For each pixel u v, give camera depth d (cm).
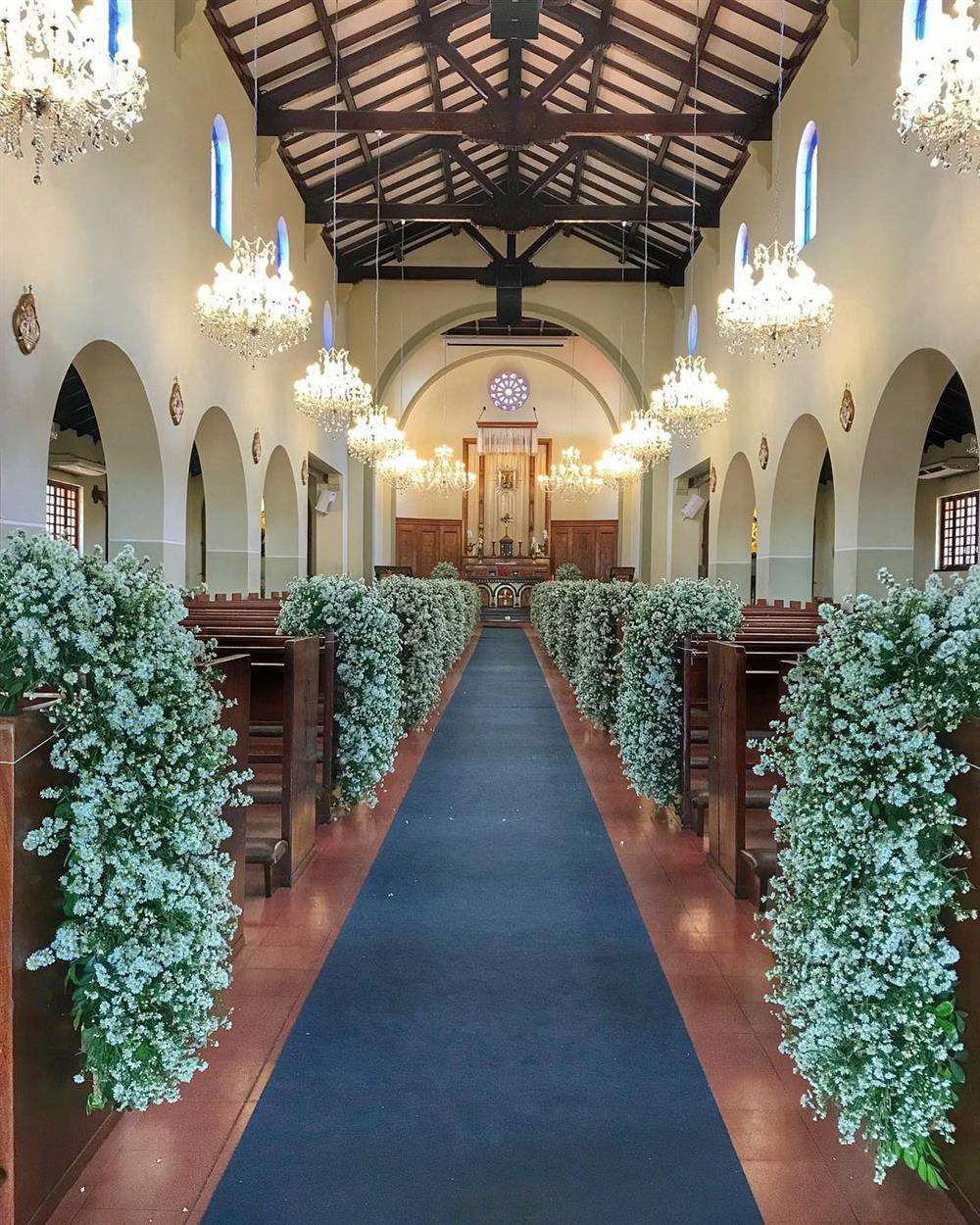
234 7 1160
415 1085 324
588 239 2238
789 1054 324
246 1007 381
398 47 1352
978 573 269
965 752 257
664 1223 258
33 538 271
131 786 256
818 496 2211
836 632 285
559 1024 369
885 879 257
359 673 657
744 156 1555
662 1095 320
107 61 572
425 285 2295
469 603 2259
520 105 1378
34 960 240
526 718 1134
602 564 3164
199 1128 298
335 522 2242
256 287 998
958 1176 262
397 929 466
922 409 970
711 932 465
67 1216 257
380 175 1752
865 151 1015
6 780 230
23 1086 238
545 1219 258
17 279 703
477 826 655
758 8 1173
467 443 3200
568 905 502
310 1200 265
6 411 692
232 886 434
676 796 661
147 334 976
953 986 263
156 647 276
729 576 1786
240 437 1352
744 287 1034
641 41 1342
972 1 750
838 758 275
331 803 655
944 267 818
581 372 2741
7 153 639
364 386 1405
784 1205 266
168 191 1032
